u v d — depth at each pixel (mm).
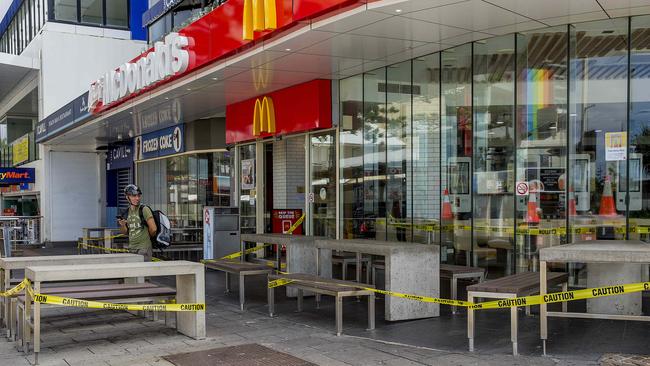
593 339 6105
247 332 7145
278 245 10539
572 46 8586
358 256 9102
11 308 7059
